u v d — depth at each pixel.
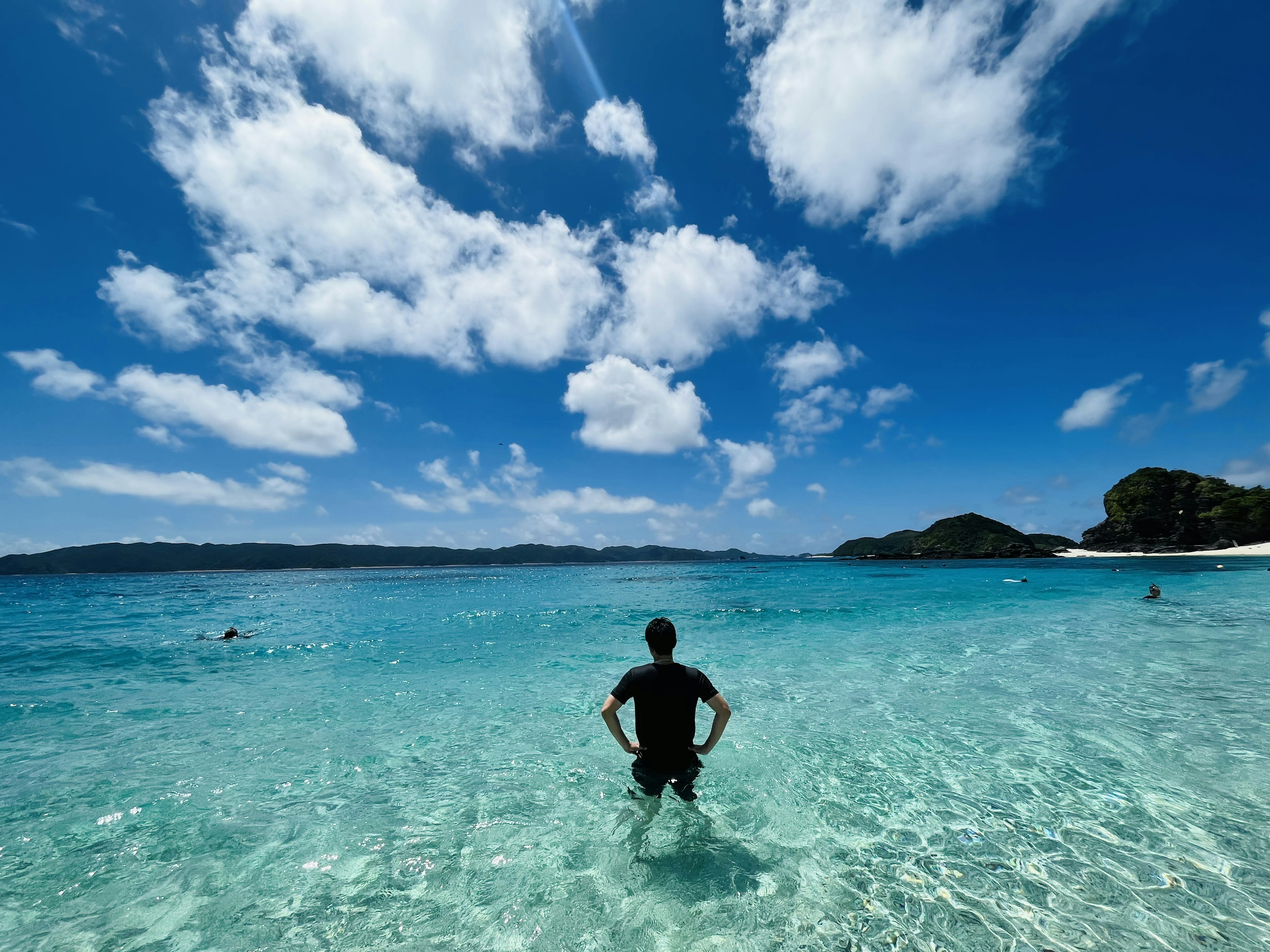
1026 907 3.53
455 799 5.45
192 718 8.34
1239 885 3.71
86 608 32.44
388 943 3.35
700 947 3.24
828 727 7.41
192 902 3.81
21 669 12.69
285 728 7.86
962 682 9.78
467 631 18.42
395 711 8.70
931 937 3.26
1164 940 3.17
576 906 3.69
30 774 6.19
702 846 4.44
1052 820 4.72
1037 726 7.29
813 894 3.74
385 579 84.38
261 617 25.08
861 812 4.96
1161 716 7.61
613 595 36.03
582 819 4.98
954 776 5.73
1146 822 4.63
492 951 3.26
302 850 4.52
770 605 25.70
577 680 10.78
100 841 4.70
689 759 4.93
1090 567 66.88
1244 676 9.82
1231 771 5.68
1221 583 32.75
